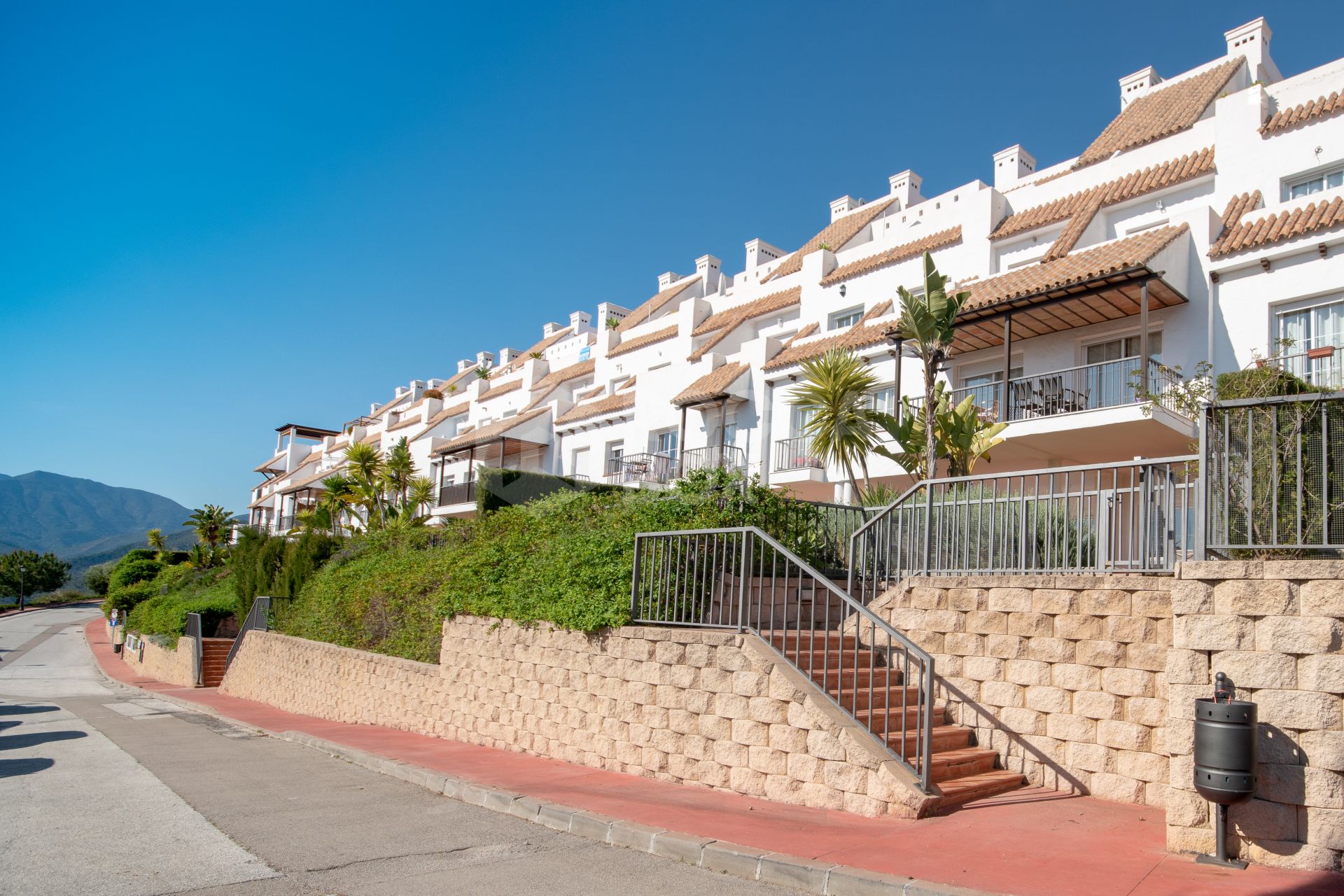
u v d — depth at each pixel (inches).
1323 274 586.9
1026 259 820.0
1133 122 879.1
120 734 581.6
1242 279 627.2
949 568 360.8
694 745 339.3
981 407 712.4
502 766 391.5
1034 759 311.0
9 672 1427.2
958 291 575.5
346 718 657.6
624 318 1615.4
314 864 242.4
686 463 1039.6
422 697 544.4
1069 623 308.8
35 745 518.9
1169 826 228.2
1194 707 222.5
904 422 595.8
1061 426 639.8
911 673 353.7
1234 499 236.7
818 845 241.0
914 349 617.3
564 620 412.8
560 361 1707.7
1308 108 662.5
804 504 459.5
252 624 979.3
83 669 1546.5
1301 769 208.5
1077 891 197.3
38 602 3326.8
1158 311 668.7
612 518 461.1
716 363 1076.5
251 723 649.0
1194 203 721.0
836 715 296.4
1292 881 198.7
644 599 384.5
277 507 2503.7
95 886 220.7
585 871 235.5
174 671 1251.2
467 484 1376.7
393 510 1482.5
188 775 402.3
